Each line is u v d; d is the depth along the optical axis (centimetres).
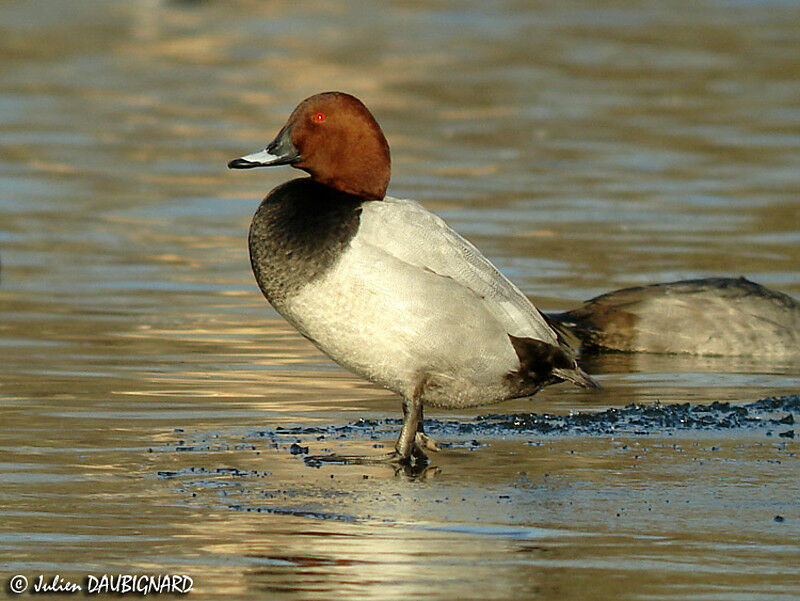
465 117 2681
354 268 870
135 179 2103
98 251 1652
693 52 3559
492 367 901
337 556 718
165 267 1578
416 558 714
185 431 971
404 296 871
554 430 984
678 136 2494
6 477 849
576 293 1453
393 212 890
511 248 1666
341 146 921
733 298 1290
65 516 777
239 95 2925
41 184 2048
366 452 923
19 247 1664
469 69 3275
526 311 910
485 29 4009
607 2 4641
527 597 663
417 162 2234
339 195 905
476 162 2245
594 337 1280
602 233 1759
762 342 1262
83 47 3625
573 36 3850
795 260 1619
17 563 705
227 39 3822
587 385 924
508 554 721
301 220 887
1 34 3806
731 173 2173
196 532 753
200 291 1474
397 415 1031
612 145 2406
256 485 841
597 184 2081
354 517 779
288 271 882
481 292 894
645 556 718
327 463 895
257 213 909
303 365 1191
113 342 1253
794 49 3597
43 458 894
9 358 1185
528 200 1959
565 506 799
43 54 3484
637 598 662
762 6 4506
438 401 929
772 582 682
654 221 1836
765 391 1122
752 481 851
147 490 828
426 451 929
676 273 1551
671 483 848
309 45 3694
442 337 883
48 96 2883
